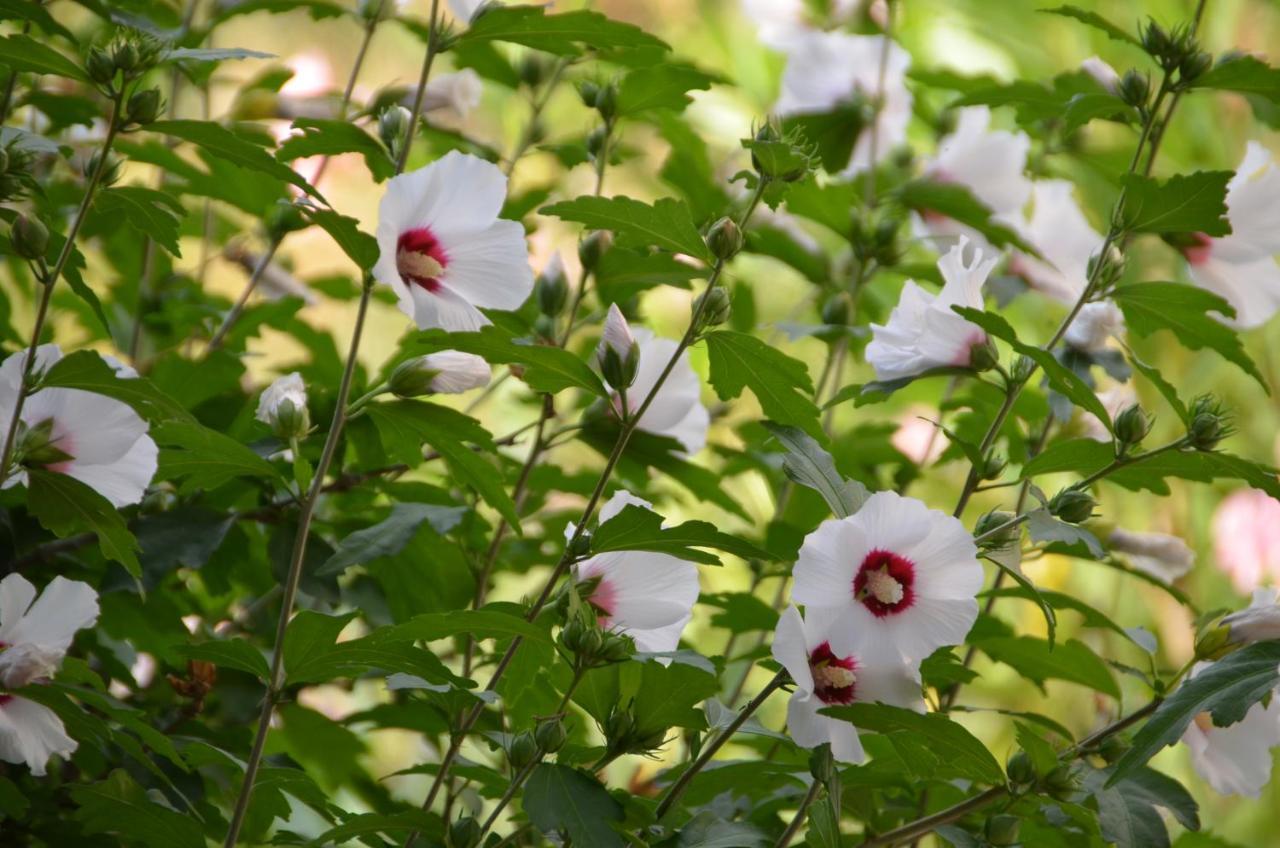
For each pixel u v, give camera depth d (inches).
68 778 108.2
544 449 108.9
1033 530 100.9
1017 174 117.5
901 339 104.6
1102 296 105.0
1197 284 109.4
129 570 101.3
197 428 100.3
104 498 100.1
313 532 107.7
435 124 116.0
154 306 115.7
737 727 100.8
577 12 102.7
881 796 109.7
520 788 102.0
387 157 103.3
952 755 100.7
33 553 106.4
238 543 108.1
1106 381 116.0
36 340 98.7
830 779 100.6
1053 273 116.8
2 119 106.3
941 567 99.5
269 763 107.1
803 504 116.3
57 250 102.9
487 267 102.0
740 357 101.3
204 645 99.9
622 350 101.0
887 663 99.8
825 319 116.0
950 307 102.1
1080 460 103.5
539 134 117.6
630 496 101.5
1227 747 105.4
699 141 117.3
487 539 112.3
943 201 116.5
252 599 115.6
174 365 112.2
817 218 117.4
